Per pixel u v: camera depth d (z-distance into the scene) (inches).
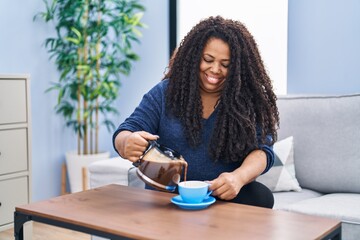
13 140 91.9
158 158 47.3
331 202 70.1
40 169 118.6
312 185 83.8
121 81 134.8
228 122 54.1
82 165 116.3
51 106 119.6
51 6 115.8
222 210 44.1
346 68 93.2
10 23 108.3
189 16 122.7
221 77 54.7
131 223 39.8
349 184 80.0
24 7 111.0
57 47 118.2
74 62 116.1
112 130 135.9
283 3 103.0
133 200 47.8
